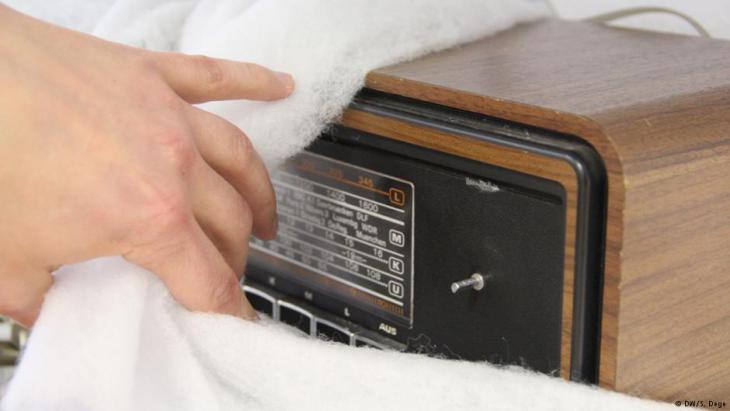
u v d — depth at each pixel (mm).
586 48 657
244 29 642
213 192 552
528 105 494
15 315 537
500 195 521
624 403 471
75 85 505
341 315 656
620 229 461
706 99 525
